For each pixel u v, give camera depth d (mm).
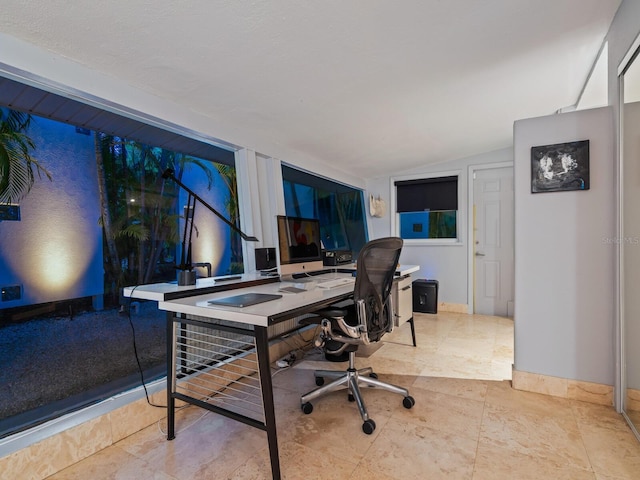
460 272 4230
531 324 2064
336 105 2338
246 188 2553
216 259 2568
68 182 1793
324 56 1736
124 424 1644
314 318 1820
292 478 1341
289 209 3287
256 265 2396
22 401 1569
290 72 1854
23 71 1365
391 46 1710
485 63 1977
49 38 1374
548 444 1536
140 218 2141
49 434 1391
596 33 1769
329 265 3076
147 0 1235
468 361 2604
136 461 1464
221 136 2338
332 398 2039
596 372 1906
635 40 1445
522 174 2076
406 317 2898
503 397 2004
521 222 2084
